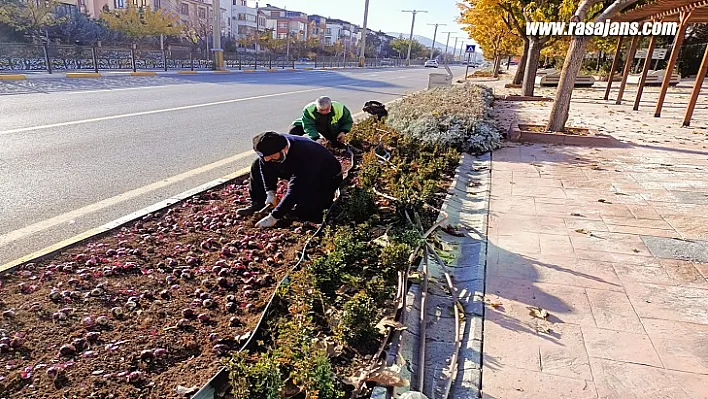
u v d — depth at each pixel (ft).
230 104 39.65
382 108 30.78
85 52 68.33
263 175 14.03
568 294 10.52
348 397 7.04
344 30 318.04
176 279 9.98
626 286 10.91
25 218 13.62
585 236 13.73
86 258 10.66
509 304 10.08
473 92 41.57
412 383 7.76
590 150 25.50
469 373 7.98
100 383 6.98
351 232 11.70
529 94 52.95
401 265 10.47
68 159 19.99
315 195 13.48
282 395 6.75
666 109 44.37
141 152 21.90
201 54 97.40
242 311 8.98
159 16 107.76
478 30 82.84
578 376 7.93
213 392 6.84
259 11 251.60
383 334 8.44
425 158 21.71
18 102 34.24
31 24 81.71
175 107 36.06
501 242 13.32
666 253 12.62
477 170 21.38
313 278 9.48
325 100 20.92
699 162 22.71
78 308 8.74
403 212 14.20
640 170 21.20
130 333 8.13
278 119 32.99
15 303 8.74
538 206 16.37
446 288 10.88
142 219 13.30
